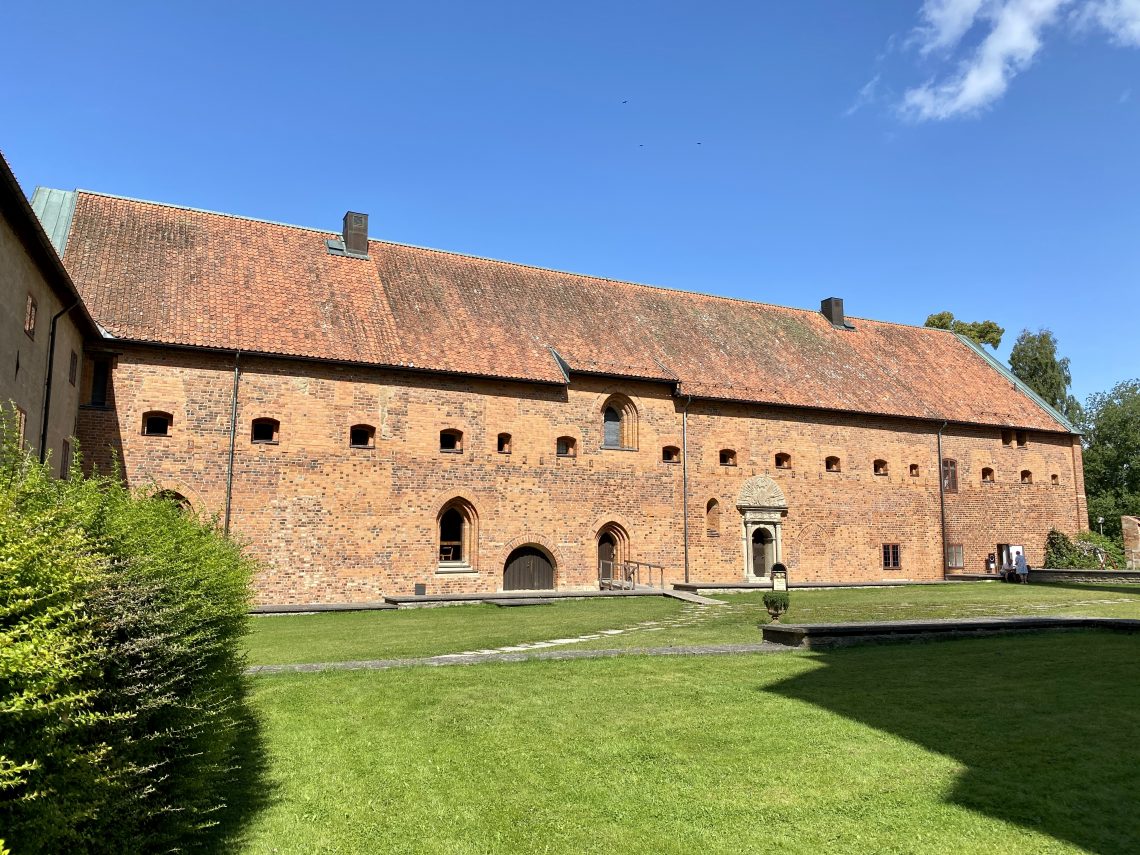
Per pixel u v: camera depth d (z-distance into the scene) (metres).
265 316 27.03
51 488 6.09
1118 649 15.15
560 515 30.44
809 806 7.60
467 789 8.15
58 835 4.25
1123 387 61.78
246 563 13.21
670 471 33.03
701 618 21.73
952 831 7.00
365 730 9.98
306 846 6.90
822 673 13.00
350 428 27.14
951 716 10.33
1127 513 54.91
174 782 5.95
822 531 36.41
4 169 13.39
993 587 34.16
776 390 36.06
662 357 34.47
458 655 15.07
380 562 27.05
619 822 7.35
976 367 46.75
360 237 32.31
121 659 5.25
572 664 13.68
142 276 26.41
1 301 15.28
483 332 30.88
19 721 4.17
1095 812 7.28
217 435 25.17
